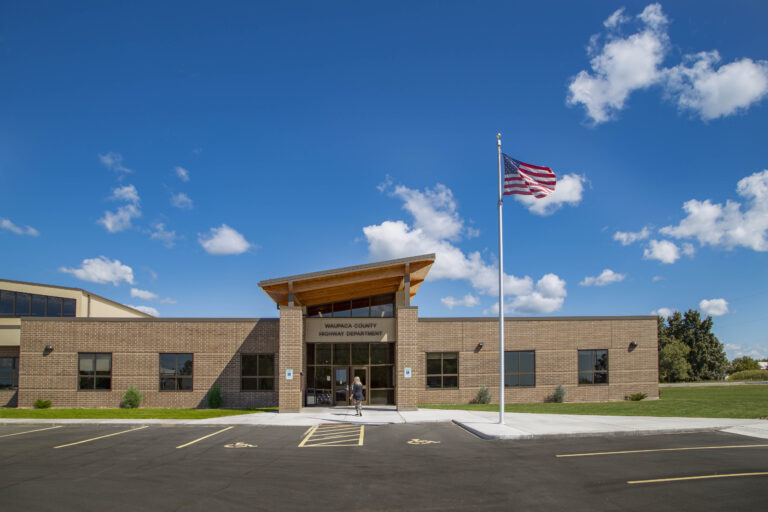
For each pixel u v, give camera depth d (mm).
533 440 16828
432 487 11055
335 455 14750
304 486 11227
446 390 30641
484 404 29969
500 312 20172
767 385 49312
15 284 34312
